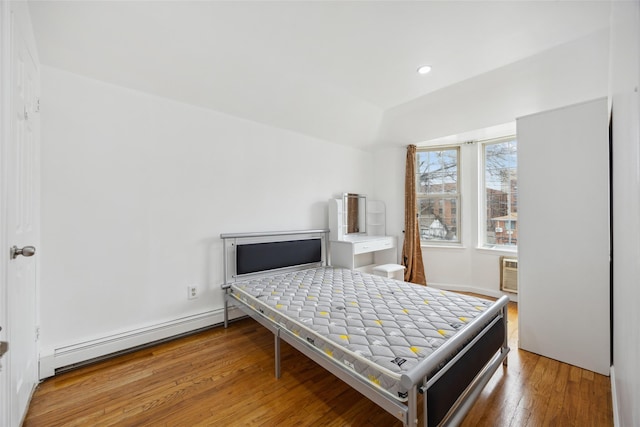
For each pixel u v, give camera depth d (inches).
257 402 64.6
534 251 86.5
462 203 159.3
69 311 79.4
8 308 42.3
